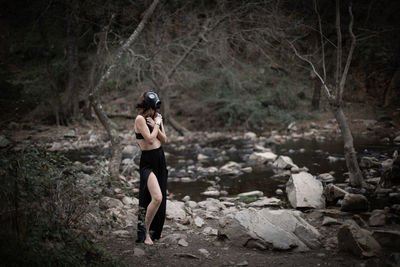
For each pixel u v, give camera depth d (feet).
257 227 12.43
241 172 24.77
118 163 20.84
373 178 20.39
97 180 13.14
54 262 8.83
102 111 20.83
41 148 12.66
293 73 47.78
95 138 36.78
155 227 12.60
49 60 49.14
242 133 42.27
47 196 10.89
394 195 17.42
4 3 44.45
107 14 29.58
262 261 10.84
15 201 9.54
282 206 17.12
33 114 44.73
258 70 48.11
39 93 46.37
